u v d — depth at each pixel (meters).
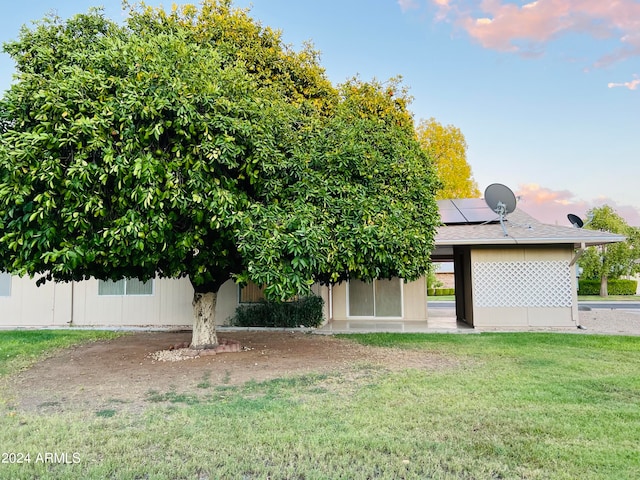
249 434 3.80
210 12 15.21
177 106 5.18
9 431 3.94
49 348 8.72
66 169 4.86
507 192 11.52
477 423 4.04
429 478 2.99
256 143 5.65
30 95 5.24
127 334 10.84
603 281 26.30
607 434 3.76
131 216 4.92
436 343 8.74
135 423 4.16
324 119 8.95
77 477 3.01
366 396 5.00
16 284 13.30
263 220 5.51
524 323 10.96
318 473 3.04
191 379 6.00
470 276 11.54
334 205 6.02
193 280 7.10
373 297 13.66
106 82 5.31
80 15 7.27
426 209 7.04
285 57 15.66
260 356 7.56
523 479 2.96
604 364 6.59
